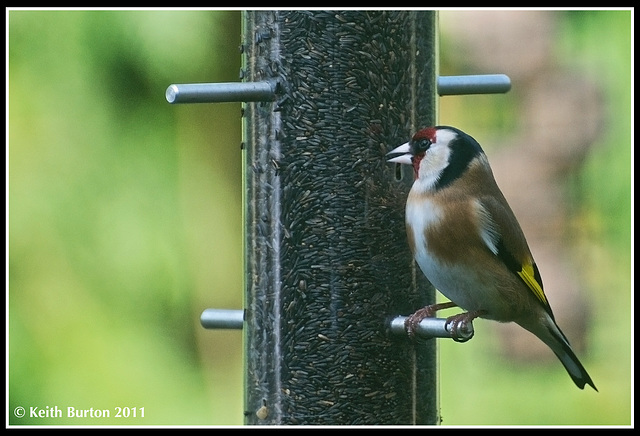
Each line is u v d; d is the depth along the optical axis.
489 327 14.57
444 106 15.66
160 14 13.60
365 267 9.74
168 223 13.95
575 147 15.38
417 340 9.85
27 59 13.64
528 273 10.20
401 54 9.93
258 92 9.68
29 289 13.52
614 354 14.84
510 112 15.55
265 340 9.84
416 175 9.87
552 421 14.18
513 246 10.06
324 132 9.72
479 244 9.91
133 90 13.80
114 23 13.62
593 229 15.29
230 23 13.73
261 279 9.87
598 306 15.05
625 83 15.27
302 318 9.73
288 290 9.76
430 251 9.84
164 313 13.89
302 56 9.73
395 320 9.80
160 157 13.96
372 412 9.73
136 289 13.79
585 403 14.29
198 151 14.20
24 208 13.62
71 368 13.42
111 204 13.79
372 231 9.77
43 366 13.35
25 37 13.62
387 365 9.77
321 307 9.71
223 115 14.29
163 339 13.84
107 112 13.72
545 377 14.34
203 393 13.86
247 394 9.95
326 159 9.72
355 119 9.74
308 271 9.72
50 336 13.45
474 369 14.43
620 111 15.28
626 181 15.22
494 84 10.45
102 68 13.67
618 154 15.27
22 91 13.62
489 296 10.00
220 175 14.28
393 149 9.87
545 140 15.41
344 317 9.70
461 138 9.98
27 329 13.42
